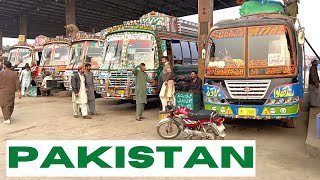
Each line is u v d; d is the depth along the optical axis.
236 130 8.64
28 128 8.94
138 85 10.11
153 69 11.33
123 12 35.75
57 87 18.25
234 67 7.76
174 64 12.70
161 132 8.12
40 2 31.00
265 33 7.73
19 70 19.75
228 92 7.78
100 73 11.91
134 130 8.62
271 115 7.41
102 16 37.66
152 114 11.41
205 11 11.19
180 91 10.37
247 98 7.59
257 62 7.60
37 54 20.78
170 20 13.20
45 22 41.81
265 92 7.46
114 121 9.98
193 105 9.71
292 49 7.50
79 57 16.25
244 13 9.15
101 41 16.02
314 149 6.11
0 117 10.80
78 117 10.73
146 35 11.57
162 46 11.77
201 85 10.27
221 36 8.16
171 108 7.72
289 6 10.00
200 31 11.26
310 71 11.85
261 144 7.16
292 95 7.37
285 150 6.69
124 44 11.70
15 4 31.59
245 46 7.79
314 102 11.73
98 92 11.98
